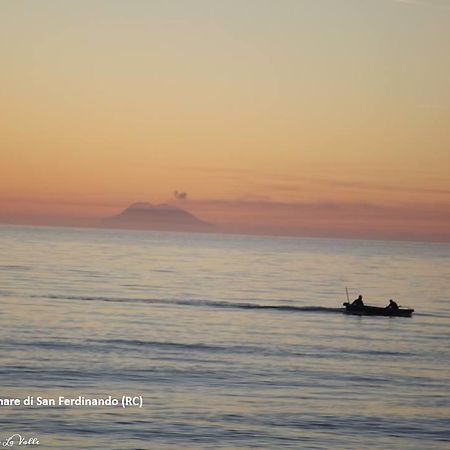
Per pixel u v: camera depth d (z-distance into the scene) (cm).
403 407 6328
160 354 8169
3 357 7569
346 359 8350
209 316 11650
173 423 5631
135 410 5897
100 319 10769
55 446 5075
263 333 10038
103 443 5169
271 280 19625
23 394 6188
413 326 11462
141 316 11331
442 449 5350
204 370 7419
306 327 10838
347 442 5400
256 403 6238
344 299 15162
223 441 5303
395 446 5362
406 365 8150
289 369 7656
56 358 7656
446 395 6812
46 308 11731
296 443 5322
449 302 15850
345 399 6506
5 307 11581
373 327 11150
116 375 7019
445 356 8806
